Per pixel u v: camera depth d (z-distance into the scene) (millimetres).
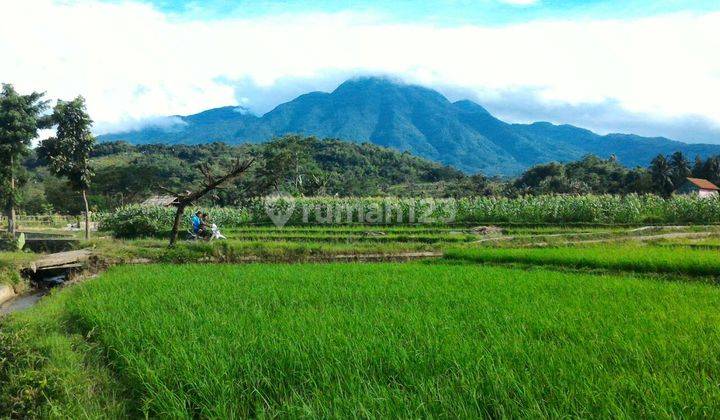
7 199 44125
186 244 21422
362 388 5621
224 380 5863
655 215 34781
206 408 5348
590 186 93125
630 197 35781
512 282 12883
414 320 8320
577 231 30766
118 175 80188
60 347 7547
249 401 5598
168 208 35188
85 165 37844
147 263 19922
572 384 5391
